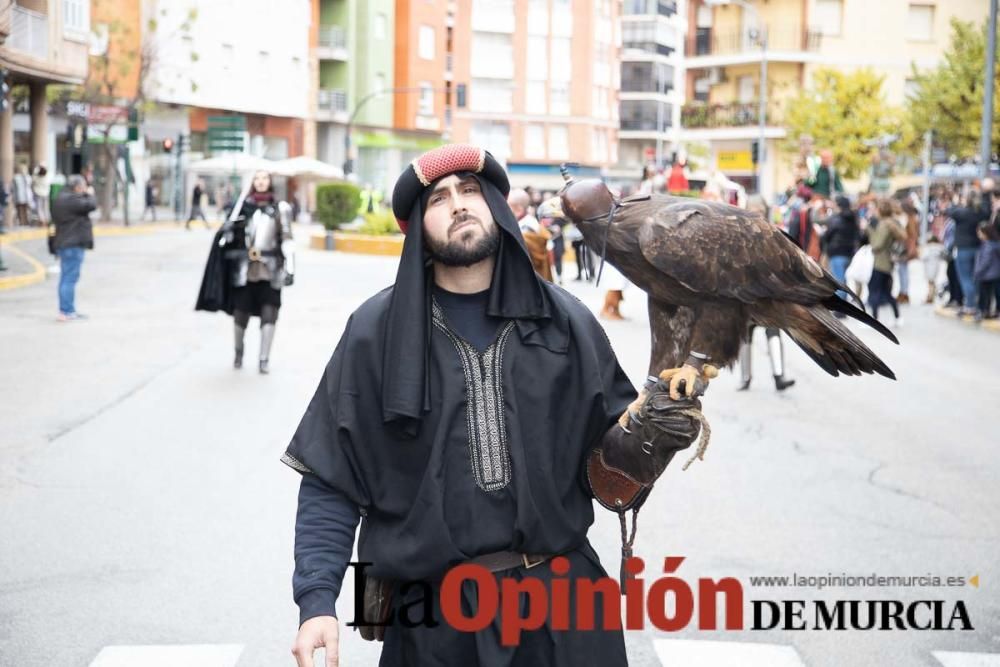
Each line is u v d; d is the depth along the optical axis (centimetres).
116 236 4084
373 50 7081
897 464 905
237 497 764
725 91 6234
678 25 8962
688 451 944
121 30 5156
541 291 298
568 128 8069
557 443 296
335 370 300
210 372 1277
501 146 7944
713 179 1297
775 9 5956
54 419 1016
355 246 3562
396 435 293
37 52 3747
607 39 8325
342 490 294
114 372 1272
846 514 750
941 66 4638
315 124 6856
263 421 1012
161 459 869
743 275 273
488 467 291
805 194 1881
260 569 625
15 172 4278
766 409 1155
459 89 6725
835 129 5441
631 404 288
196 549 657
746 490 810
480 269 301
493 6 7800
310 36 6756
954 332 1898
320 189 3956
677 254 271
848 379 1377
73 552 652
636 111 8781
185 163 5816
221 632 541
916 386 1330
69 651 518
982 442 1002
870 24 5959
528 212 1384
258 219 1271
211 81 5916
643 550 667
